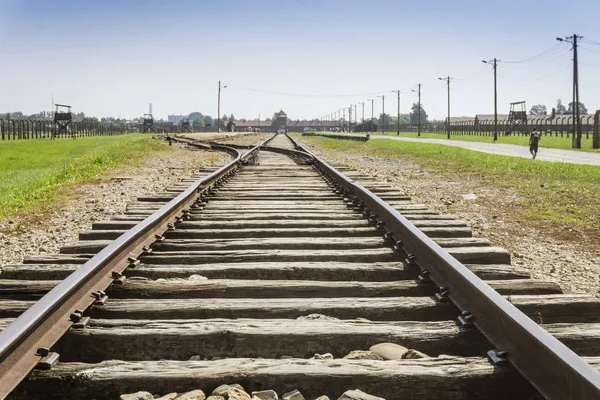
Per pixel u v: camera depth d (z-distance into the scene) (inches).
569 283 225.6
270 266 191.6
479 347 135.4
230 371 113.3
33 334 117.8
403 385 111.6
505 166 830.5
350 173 600.7
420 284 174.6
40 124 2615.7
